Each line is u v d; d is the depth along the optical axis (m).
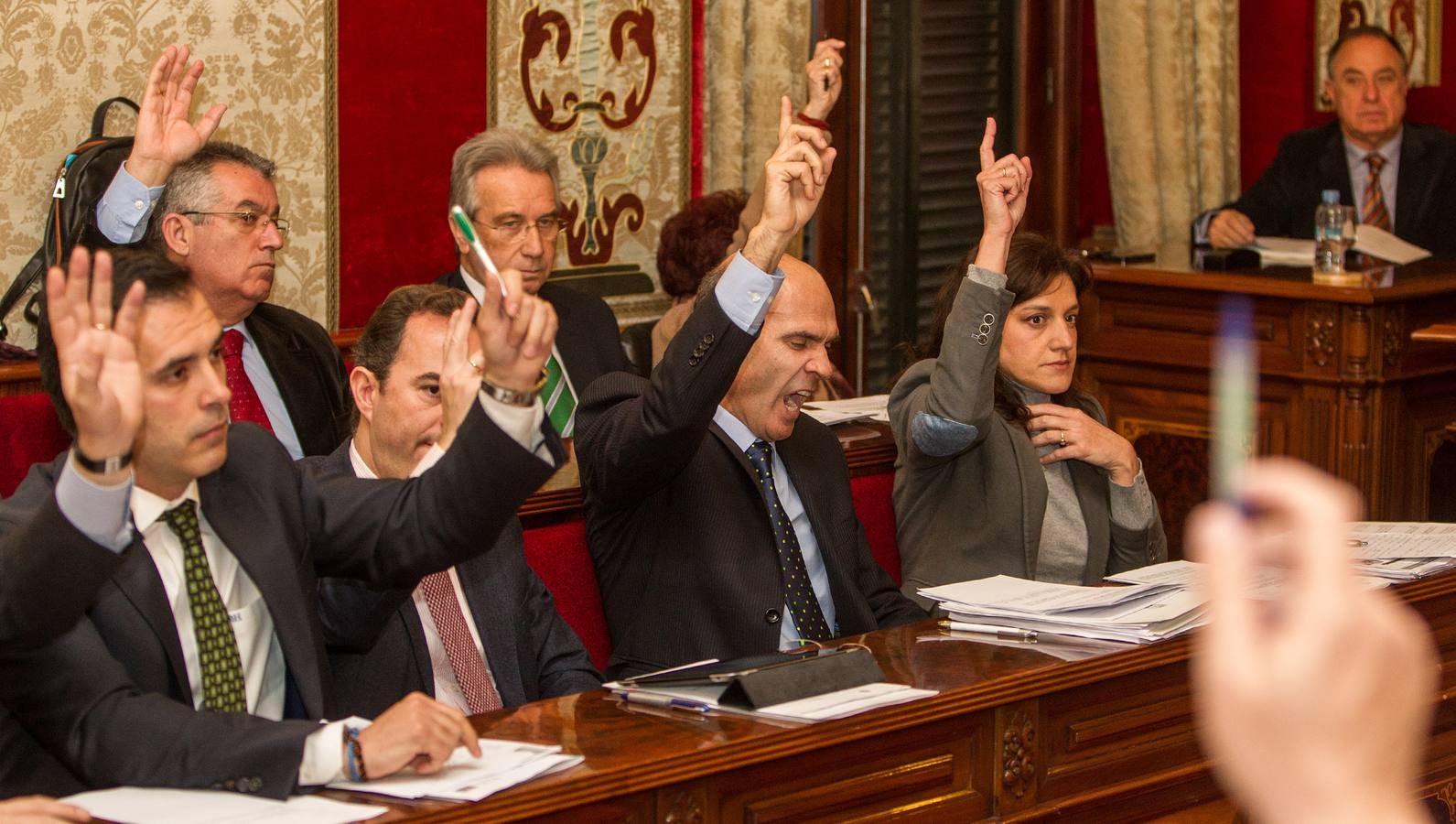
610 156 5.45
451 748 1.98
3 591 1.89
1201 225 6.10
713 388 2.84
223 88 4.52
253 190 3.68
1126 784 2.65
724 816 2.19
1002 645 2.68
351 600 2.51
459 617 2.82
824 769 2.29
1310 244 5.85
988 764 2.48
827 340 3.15
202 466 2.10
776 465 3.28
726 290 2.80
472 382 2.40
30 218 4.21
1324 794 0.51
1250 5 7.58
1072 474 3.62
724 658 3.01
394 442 2.82
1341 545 0.52
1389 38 6.43
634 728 2.24
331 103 4.75
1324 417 5.12
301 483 2.38
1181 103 7.11
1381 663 0.51
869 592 3.35
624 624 3.09
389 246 4.93
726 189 5.61
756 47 5.71
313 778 1.96
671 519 3.09
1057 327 3.59
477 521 2.23
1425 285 5.08
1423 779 3.04
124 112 4.36
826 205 6.18
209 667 2.20
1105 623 2.69
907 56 6.37
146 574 2.14
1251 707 0.52
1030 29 6.73
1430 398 5.28
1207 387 5.39
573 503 3.30
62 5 4.20
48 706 2.02
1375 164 6.46
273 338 3.88
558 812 2.01
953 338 3.30
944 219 6.64
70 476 1.85
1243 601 0.54
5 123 4.13
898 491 3.61
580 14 5.30
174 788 1.98
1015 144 6.80
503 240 4.15
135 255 2.08
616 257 5.52
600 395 3.12
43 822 1.82
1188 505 5.52
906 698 2.35
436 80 4.97
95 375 1.81
